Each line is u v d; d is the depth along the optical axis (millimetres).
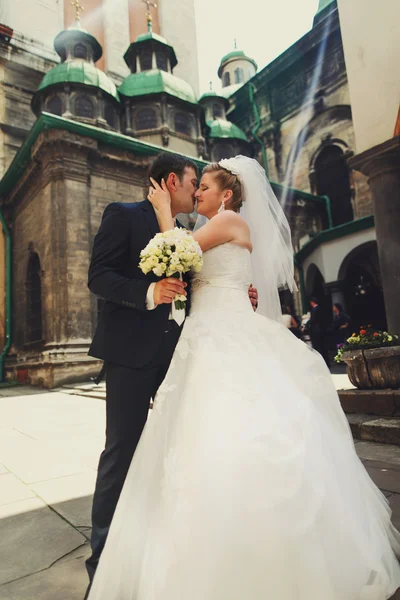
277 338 1885
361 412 4477
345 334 11406
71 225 13070
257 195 2307
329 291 16250
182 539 1357
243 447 1439
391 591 1466
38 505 2713
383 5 6430
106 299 1802
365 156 6645
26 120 19125
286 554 1292
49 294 13031
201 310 1880
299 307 18172
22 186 15484
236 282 1929
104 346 1836
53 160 13188
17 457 4012
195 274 1953
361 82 6766
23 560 1982
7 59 18984
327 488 1440
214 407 1562
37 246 14258
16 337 16266
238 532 1318
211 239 1899
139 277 1848
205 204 2154
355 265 18188
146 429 1672
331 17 20953
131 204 1980
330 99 21391
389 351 4445
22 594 1676
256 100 24719
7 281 16719
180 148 19266
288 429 1510
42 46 20500
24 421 6250
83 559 1973
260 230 2326
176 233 1702
